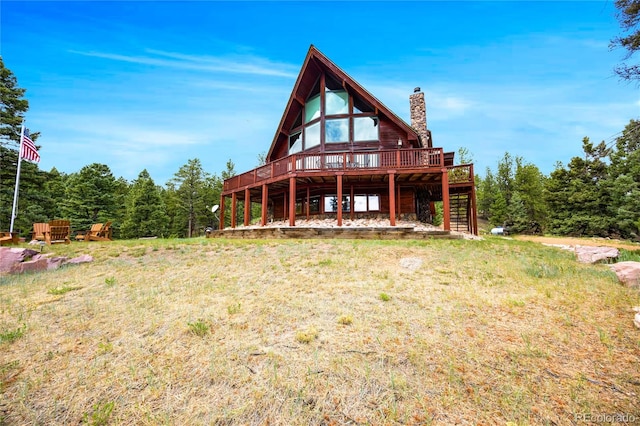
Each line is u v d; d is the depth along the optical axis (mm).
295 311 4195
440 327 3633
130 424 2223
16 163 21938
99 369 2971
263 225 14820
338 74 15523
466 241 10211
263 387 2568
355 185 15891
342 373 2727
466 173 15906
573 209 27859
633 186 23688
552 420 2156
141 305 4660
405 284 5328
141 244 10648
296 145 18781
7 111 21875
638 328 3512
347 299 4617
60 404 2480
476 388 2508
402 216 15883
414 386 2535
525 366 2816
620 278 5410
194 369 2887
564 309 4152
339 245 9148
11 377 2889
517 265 6703
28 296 5441
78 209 30188
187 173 38906
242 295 4941
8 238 10516
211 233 17125
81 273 7105
